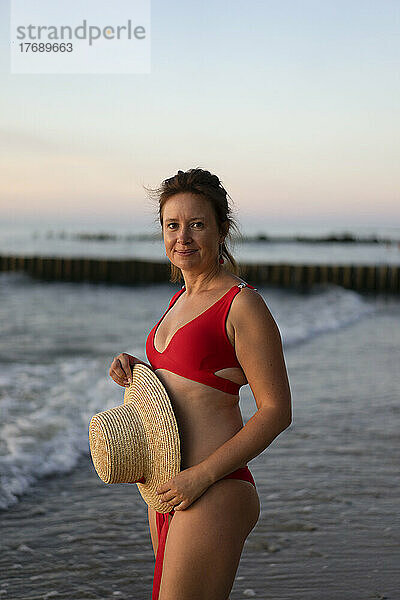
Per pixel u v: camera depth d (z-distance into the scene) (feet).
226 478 6.43
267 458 16.16
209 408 6.61
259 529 11.96
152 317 52.16
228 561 6.27
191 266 6.77
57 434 17.61
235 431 6.69
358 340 37.60
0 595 9.68
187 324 6.64
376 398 22.76
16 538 11.67
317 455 16.40
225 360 6.58
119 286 89.04
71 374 26.22
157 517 6.89
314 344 35.73
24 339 38.22
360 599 9.47
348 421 19.65
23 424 18.39
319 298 69.97
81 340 38.06
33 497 13.66
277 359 6.43
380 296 79.77
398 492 13.88
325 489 14.01
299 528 12.01
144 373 6.86
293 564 10.60
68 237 197.88
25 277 97.96
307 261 123.34
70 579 10.22
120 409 6.78
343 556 10.87
